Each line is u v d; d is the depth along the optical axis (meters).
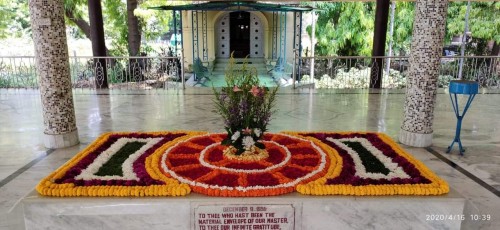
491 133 5.40
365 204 2.89
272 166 3.41
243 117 3.41
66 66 4.61
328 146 4.02
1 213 3.13
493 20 14.11
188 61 15.23
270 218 2.90
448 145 4.84
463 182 3.74
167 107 6.91
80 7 13.55
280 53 14.89
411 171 3.36
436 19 4.42
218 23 15.82
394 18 15.70
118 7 14.51
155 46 16.92
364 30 15.61
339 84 10.21
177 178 3.15
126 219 2.89
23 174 3.88
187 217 2.88
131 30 12.71
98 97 7.81
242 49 16.31
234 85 3.42
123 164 3.53
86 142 4.89
